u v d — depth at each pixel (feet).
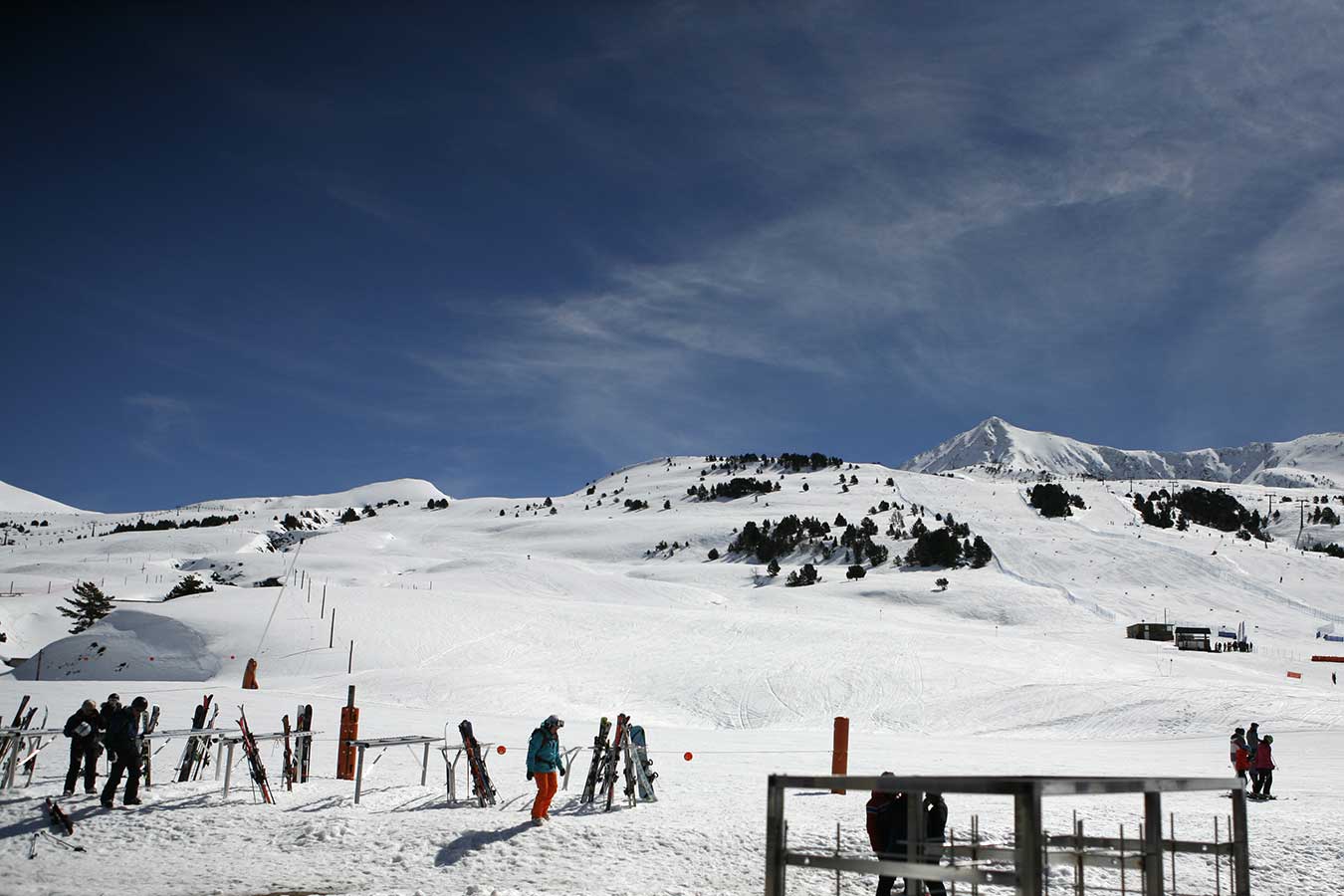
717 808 59.16
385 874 46.52
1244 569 421.59
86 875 46.52
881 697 166.50
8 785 61.52
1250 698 152.56
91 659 212.02
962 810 59.98
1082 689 163.32
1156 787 24.25
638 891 43.47
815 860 24.62
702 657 198.08
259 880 45.68
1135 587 393.91
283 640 213.25
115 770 57.47
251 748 60.23
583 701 162.81
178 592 360.07
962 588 381.40
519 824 53.01
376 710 134.62
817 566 489.26
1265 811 61.67
